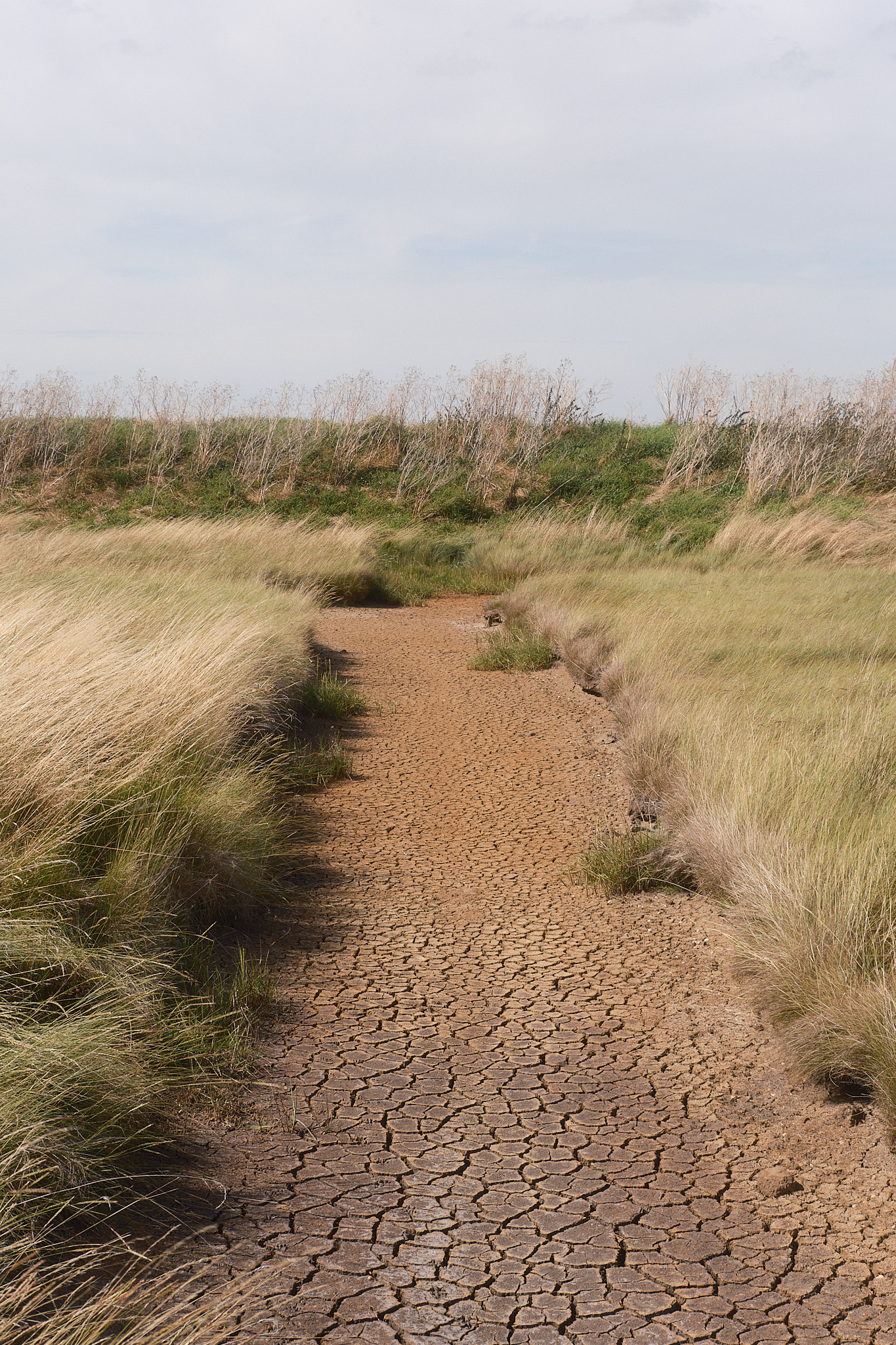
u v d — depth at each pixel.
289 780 6.57
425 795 6.64
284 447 25.72
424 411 28.53
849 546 17.38
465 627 13.87
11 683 4.70
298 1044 3.50
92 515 22.36
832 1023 3.29
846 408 25.02
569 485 24.16
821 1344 2.18
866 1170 2.83
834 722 6.38
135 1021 3.21
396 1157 2.86
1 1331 1.96
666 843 5.27
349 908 4.77
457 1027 3.67
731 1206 2.67
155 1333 2.09
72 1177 2.48
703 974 4.13
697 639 9.87
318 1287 2.31
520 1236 2.53
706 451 24.53
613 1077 3.35
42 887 3.54
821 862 4.11
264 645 8.09
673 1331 2.22
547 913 4.78
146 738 4.88
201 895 4.32
